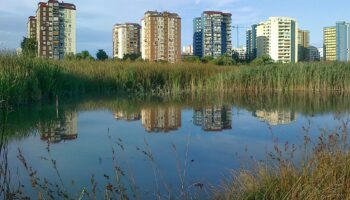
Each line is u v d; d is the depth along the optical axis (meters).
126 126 11.15
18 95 14.27
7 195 4.23
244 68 26.78
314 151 5.73
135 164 7.07
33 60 17.14
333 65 25.95
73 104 16.23
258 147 8.42
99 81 22.55
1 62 14.80
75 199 4.99
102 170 6.67
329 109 15.55
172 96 21.47
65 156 7.60
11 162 7.03
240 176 5.55
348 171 4.95
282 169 5.04
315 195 4.24
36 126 10.69
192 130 10.60
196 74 26.34
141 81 24.23
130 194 5.49
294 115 13.75
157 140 9.20
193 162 7.18
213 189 5.55
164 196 5.40
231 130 10.64
